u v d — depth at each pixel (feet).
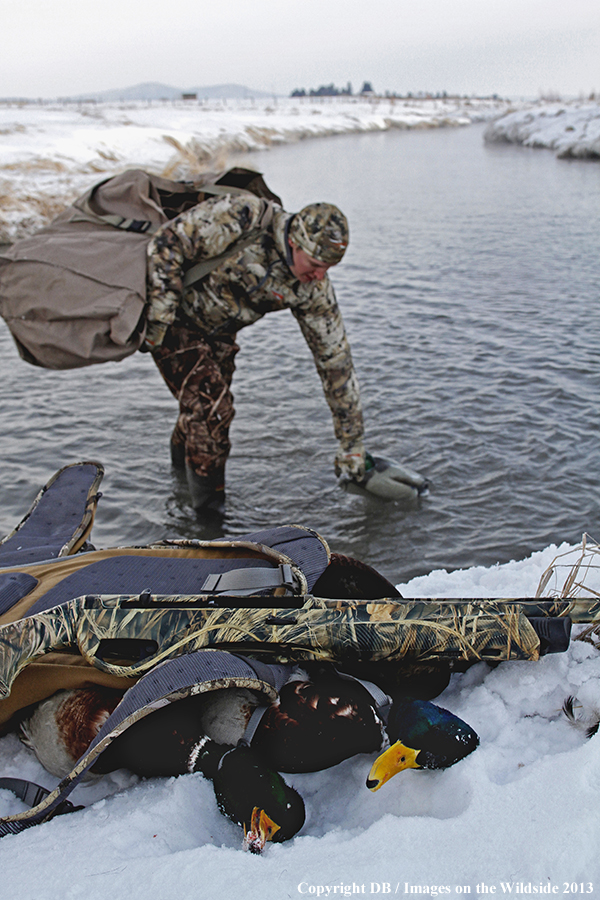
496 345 23.52
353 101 322.14
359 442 14.92
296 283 13.62
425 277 33.37
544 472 15.46
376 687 6.41
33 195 46.34
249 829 5.24
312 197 59.77
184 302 13.96
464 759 5.61
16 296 12.75
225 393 14.49
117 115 123.85
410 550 13.30
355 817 5.72
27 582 7.29
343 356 14.47
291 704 5.87
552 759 5.49
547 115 124.98
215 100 309.83
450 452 16.55
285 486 15.76
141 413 19.42
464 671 6.94
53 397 20.61
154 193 14.06
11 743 6.97
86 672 6.36
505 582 9.54
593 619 6.44
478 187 65.36
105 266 12.66
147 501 15.34
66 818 5.76
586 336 24.12
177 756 5.97
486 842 4.89
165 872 4.95
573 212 50.01
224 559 7.45
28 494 15.31
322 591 7.35
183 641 6.26
